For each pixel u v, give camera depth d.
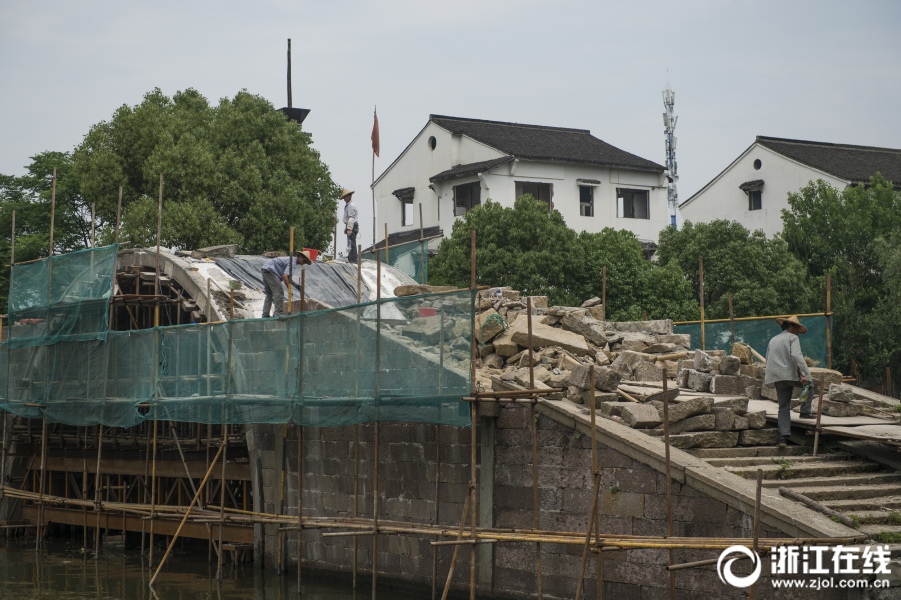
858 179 40.41
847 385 15.96
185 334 16.36
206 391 15.83
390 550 14.43
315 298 20.39
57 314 18.95
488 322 15.91
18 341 19.91
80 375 18.47
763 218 44.19
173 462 18.47
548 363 14.73
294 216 33.78
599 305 18.12
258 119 34.22
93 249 18.38
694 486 10.88
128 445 19.08
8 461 21.92
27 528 21.53
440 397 12.16
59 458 20.91
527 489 12.69
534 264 29.33
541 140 44.72
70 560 18.34
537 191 42.91
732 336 18.25
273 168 34.50
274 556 16.39
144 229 30.48
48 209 35.38
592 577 11.85
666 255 33.28
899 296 29.44
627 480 11.60
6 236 35.78
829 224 33.81
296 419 14.31
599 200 43.81
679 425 12.59
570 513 12.20
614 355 15.78
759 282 31.06
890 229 33.22
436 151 45.00
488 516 13.04
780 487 11.09
